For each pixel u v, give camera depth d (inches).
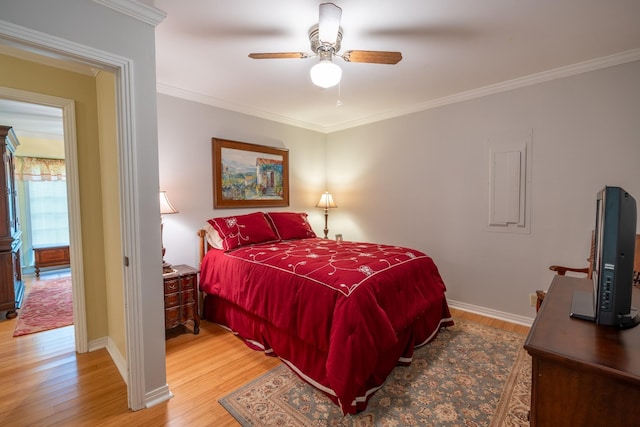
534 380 36.0
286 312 79.4
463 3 67.2
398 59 75.6
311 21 74.2
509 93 112.3
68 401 70.1
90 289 94.0
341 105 138.9
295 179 165.0
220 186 131.6
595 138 96.4
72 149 89.7
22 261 200.1
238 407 68.0
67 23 54.3
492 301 119.7
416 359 87.9
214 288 109.4
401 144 144.9
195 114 123.9
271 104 137.9
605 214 40.2
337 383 62.8
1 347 97.0
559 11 69.7
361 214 163.0
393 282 80.7
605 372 30.7
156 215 68.2
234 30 77.9
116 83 62.7
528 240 110.5
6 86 79.9
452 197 128.7
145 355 67.6
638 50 87.7
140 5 62.8
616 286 39.9
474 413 65.5
